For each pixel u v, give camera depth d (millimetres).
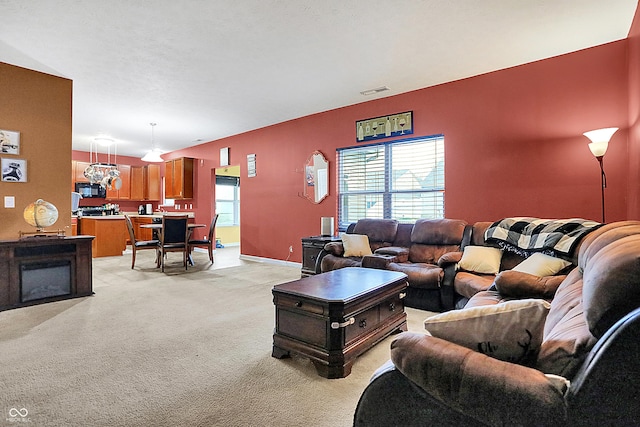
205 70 3871
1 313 3250
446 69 3877
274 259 6367
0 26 2883
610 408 805
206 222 8031
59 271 3713
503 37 3154
